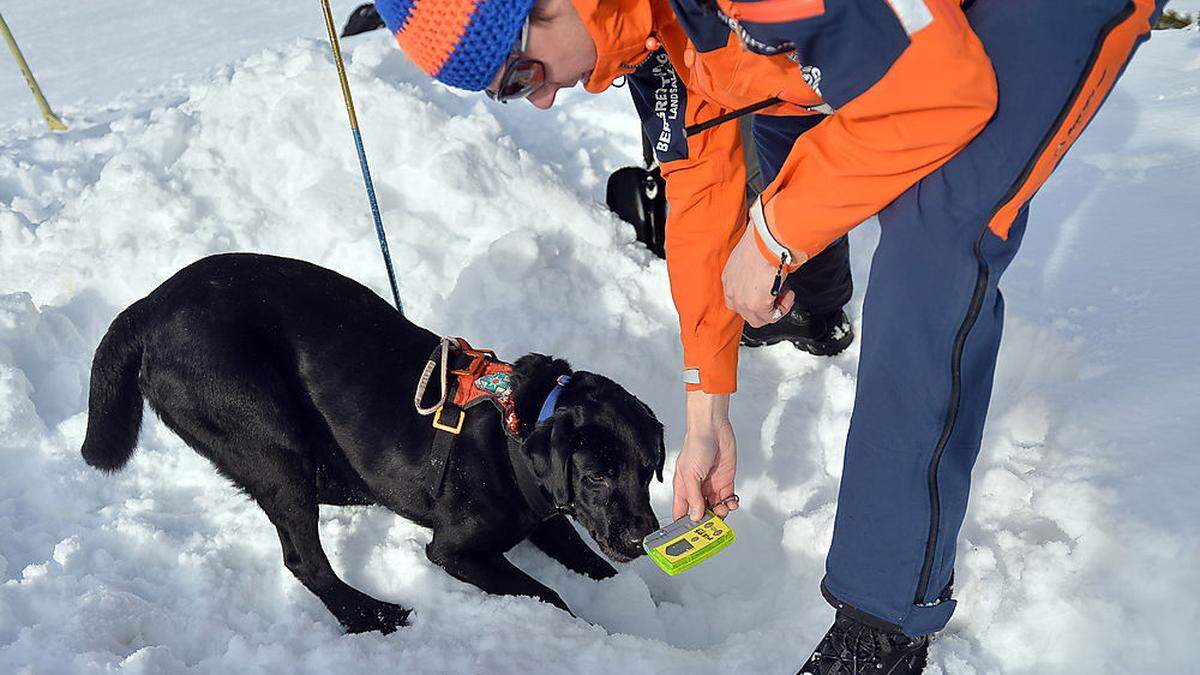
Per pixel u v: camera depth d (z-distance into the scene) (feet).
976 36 5.52
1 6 36.86
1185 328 10.46
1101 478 8.84
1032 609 8.08
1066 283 11.73
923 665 7.68
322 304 9.95
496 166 14.08
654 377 12.28
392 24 6.02
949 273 6.16
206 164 14.10
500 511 9.68
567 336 12.17
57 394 11.69
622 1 6.05
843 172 5.90
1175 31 19.27
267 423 9.43
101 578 9.18
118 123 17.28
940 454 6.59
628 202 13.87
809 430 11.04
